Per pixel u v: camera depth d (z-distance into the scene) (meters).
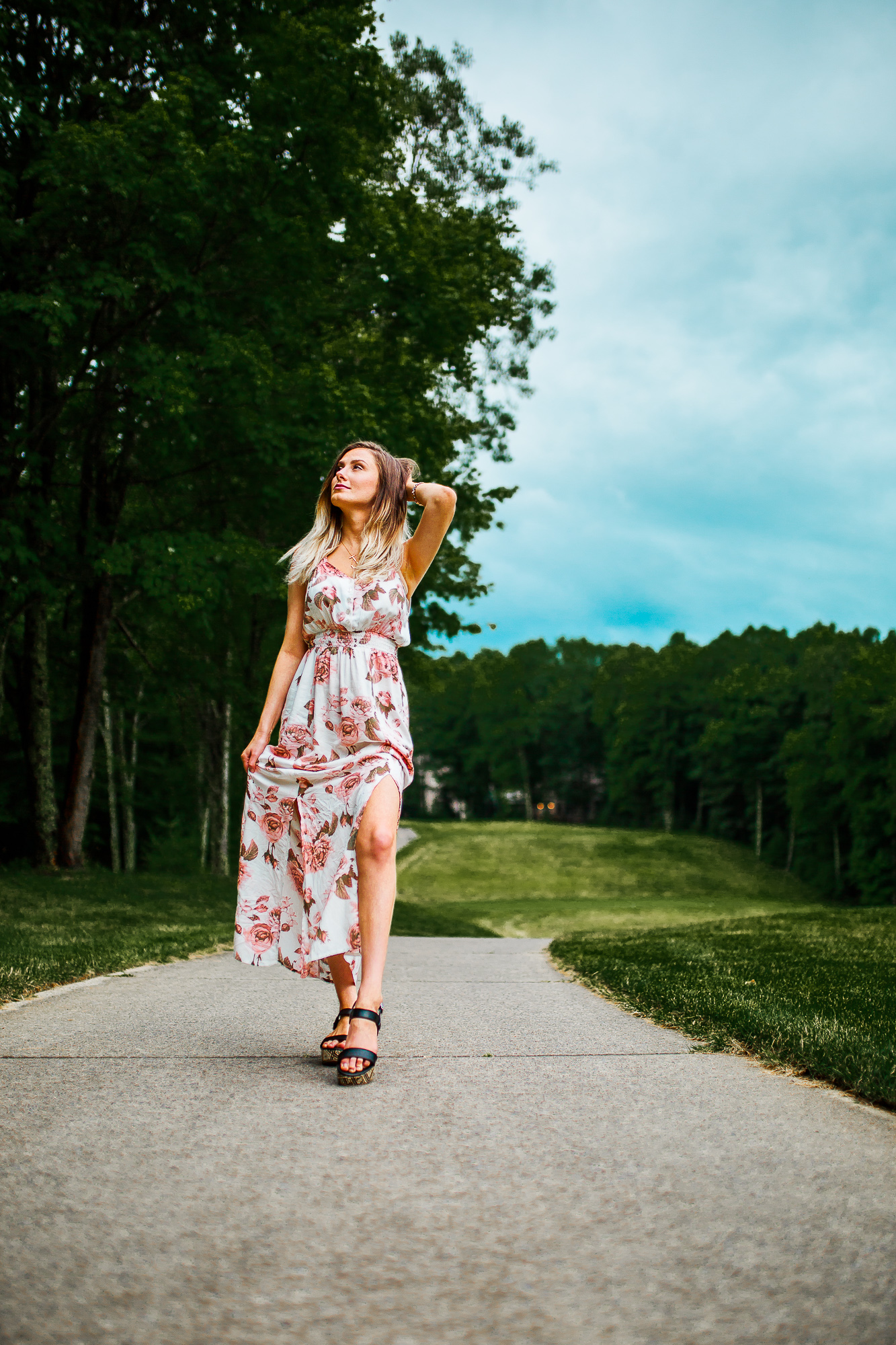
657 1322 1.21
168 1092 2.31
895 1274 1.35
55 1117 2.08
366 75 12.65
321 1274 1.34
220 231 11.75
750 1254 1.41
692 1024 3.35
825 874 51.19
